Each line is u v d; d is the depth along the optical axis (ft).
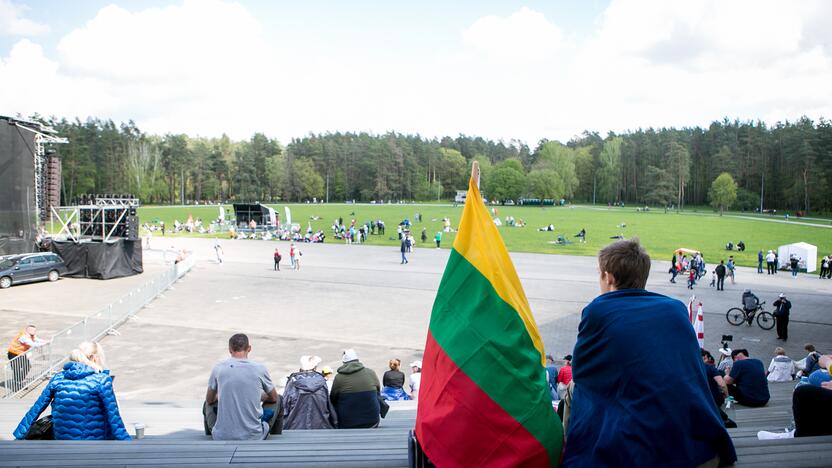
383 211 363.97
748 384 32.91
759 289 107.96
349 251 165.37
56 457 12.01
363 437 17.99
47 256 104.83
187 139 604.90
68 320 73.10
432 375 8.96
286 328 70.44
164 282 94.94
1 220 106.42
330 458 12.17
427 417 8.72
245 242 193.36
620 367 7.72
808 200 388.37
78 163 412.16
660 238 212.23
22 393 48.52
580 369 8.32
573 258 153.69
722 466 8.09
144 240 194.29
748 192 437.99
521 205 503.61
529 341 8.86
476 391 8.34
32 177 111.34
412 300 89.76
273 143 560.61
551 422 8.45
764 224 287.07
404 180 564.30
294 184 535.19
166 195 480.64
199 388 48.19
